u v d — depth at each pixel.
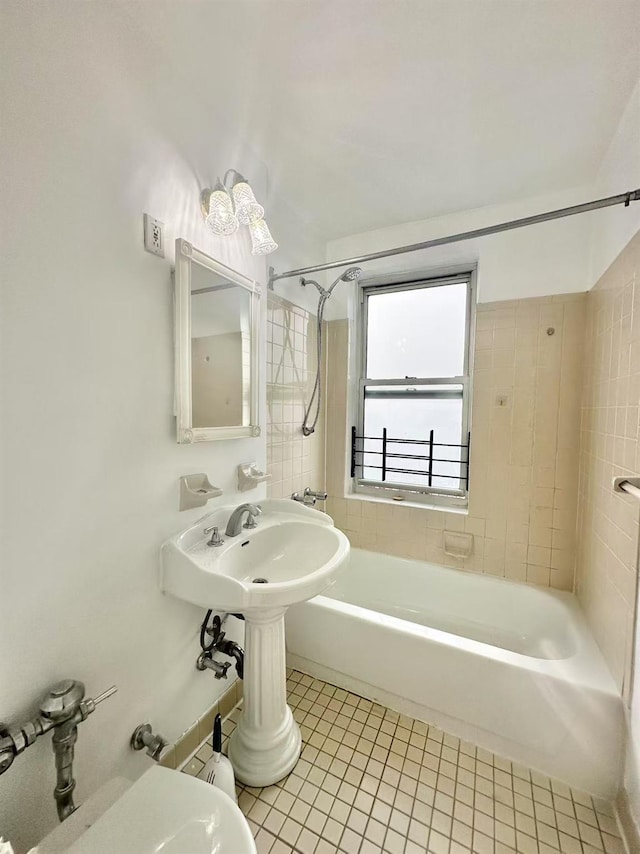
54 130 0.76
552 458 1.76
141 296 0.98
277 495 1.84
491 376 1.86
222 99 1.17
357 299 2.35
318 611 1.54
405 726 1.34
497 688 1.23
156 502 1.05
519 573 1.86
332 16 0.92
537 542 1.81
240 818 0.70
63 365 0.80
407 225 2.01
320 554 1.31
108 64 0.87
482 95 1.16
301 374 2.03
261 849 0.96
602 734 1.10
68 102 0.79
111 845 0.65
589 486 1.55
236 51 1.01
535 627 1.72
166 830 0.67
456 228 1.90
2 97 0.68
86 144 0.83
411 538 2.11
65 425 0.81
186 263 1.07
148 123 0.98
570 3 0.88
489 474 1.89
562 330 1.71
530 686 1.19
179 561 1.04
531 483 1.81
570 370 1.71
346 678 1.51
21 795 0.76
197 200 1.15
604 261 1.44
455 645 1.30
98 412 0.88
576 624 1.50
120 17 0.89
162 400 1.06
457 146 1.41
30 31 0.72
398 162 1.50
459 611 1.93
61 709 0.74
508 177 1.59
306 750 1.24
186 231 1.11
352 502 2.28
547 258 1.73
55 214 0.77
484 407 1.89
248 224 1.23
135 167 0.95
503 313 1.82
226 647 1.24
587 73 1.07
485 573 1.93
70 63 0.79
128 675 0.98
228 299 1.30
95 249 0.86
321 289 1.94
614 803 1.08
